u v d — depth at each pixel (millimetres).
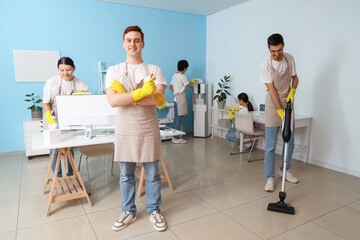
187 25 5535
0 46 4051
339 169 3350
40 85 4395
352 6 3059
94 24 4660
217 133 5633
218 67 5465
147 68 1995
